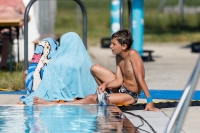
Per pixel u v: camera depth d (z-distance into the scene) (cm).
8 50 1927
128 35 1109
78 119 977
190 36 4494
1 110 1075
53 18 2353
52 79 1188
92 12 6400
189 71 1978
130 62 1113
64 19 5859
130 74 1115
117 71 1147
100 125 925
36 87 1205
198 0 6662
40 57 1232
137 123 1002
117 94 1123
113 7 2542
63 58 1198
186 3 6675
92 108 1084
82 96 1174
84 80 1189
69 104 1128
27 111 1062
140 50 2405
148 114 1084
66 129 897
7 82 1523
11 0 1875
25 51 1425
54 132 877
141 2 2366
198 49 2920
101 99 1105
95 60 2441
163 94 1357
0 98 1327
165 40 4178
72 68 1175
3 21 1717
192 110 1153
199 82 1633
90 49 3238
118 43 1106
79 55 1207
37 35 2162
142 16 2386
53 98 1173
